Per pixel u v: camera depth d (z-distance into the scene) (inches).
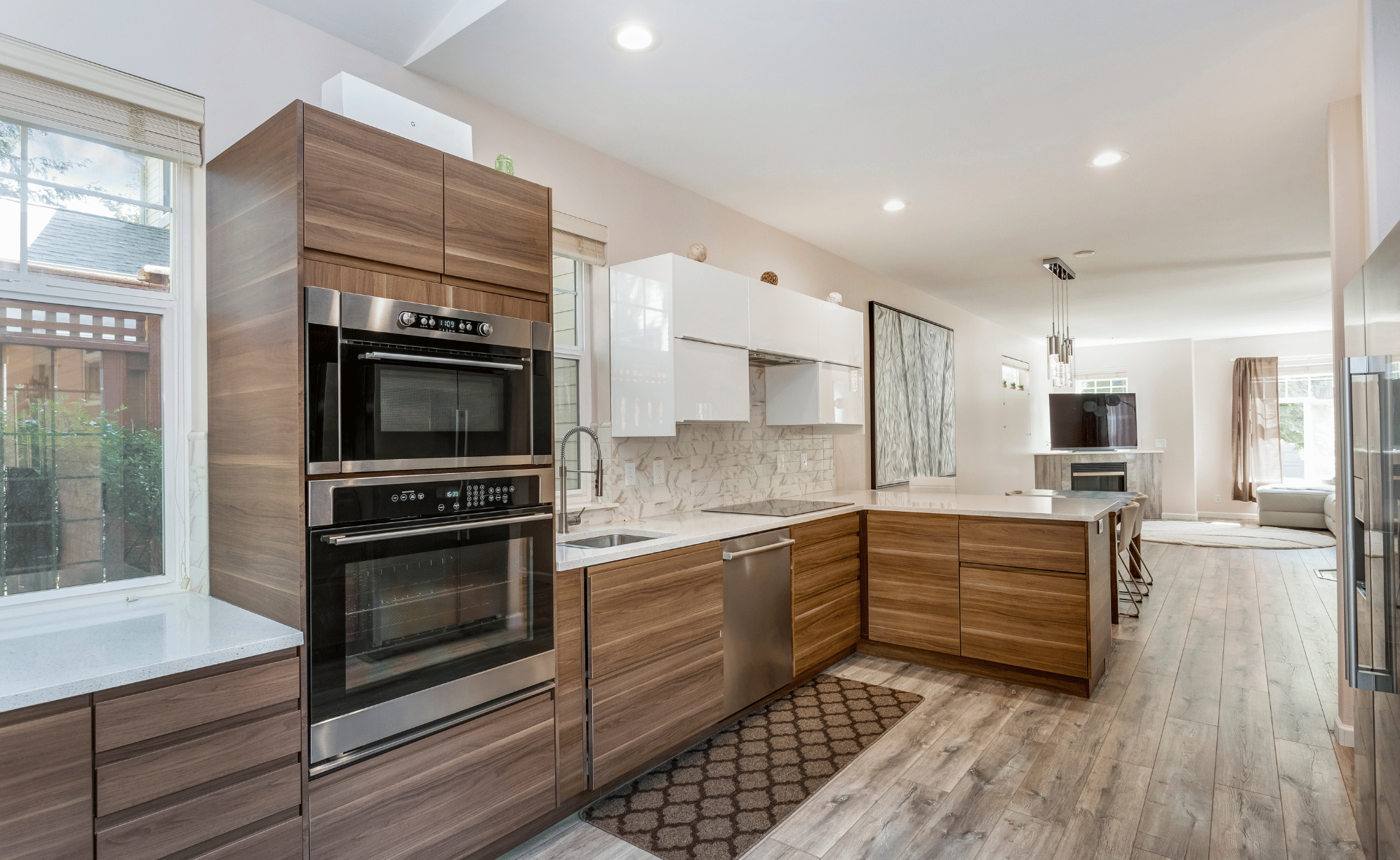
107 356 77.7
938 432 265.7
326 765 65.6
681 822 88.7
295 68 89.2
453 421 77.7
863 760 104.7
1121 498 180.7
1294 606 196.2
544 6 84.7
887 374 226.4
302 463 65.3
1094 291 257.3
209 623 67.3
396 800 70.6
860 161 133.8
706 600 110.3
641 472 135.4
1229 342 400.8
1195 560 269.4
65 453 75.0
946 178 142.7
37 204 73.2
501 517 81.3
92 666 54.2
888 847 82.4
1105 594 142.3
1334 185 108.4
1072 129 120.0
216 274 79.3
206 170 81.4
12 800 48.6
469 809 77.0
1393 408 58.4
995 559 137.8
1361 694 73.9
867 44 93.7
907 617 149.4
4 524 71.1
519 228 86.3
